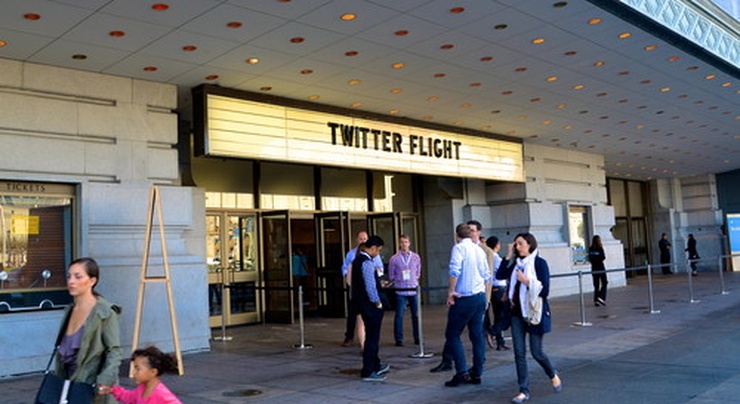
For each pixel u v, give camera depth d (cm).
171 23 850
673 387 664
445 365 807
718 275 2625
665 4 1038
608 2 892
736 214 3122
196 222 1304
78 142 995
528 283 636
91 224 994
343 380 772
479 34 978
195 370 878
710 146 2284
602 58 1145
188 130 1410
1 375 872
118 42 902
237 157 1184
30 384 822
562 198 2106
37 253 958
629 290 2039
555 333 1106
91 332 395
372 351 766
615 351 902
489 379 748
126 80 1064
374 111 1448
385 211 1836
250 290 1484
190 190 1114
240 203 1499
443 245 1903
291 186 1608
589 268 2144
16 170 926
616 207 3011
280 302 1477
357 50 1017
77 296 411
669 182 3200
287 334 1261
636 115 1678
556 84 1305
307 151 1306
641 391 654
